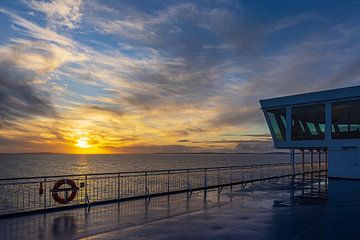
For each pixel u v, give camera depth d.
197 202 15.53
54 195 13.09
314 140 30.92
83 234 9.44
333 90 29.27
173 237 9.28
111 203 14.89
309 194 19.16
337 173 29.34
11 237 9.03
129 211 13.03
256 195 18.36
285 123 33.22
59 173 90.19
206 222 11.27
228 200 16.33
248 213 13.03
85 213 12.48
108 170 102.88
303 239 9.27
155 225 10.71
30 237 9.04
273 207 14.52
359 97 27.66
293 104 32.00
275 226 10.80
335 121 29.39
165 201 15.70
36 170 103.62
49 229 9.96
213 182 35.84
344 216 12.59
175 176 34.03
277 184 25.00
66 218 11.55
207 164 141.88
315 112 30.80
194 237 9.30
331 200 16.84
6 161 197.75
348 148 28.81
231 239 9.16
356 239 9.30
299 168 44.19
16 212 11.89
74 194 13.80
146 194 16.88
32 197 22.23
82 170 104.19
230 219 11.81
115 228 10.22
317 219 11.99
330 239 9.29
